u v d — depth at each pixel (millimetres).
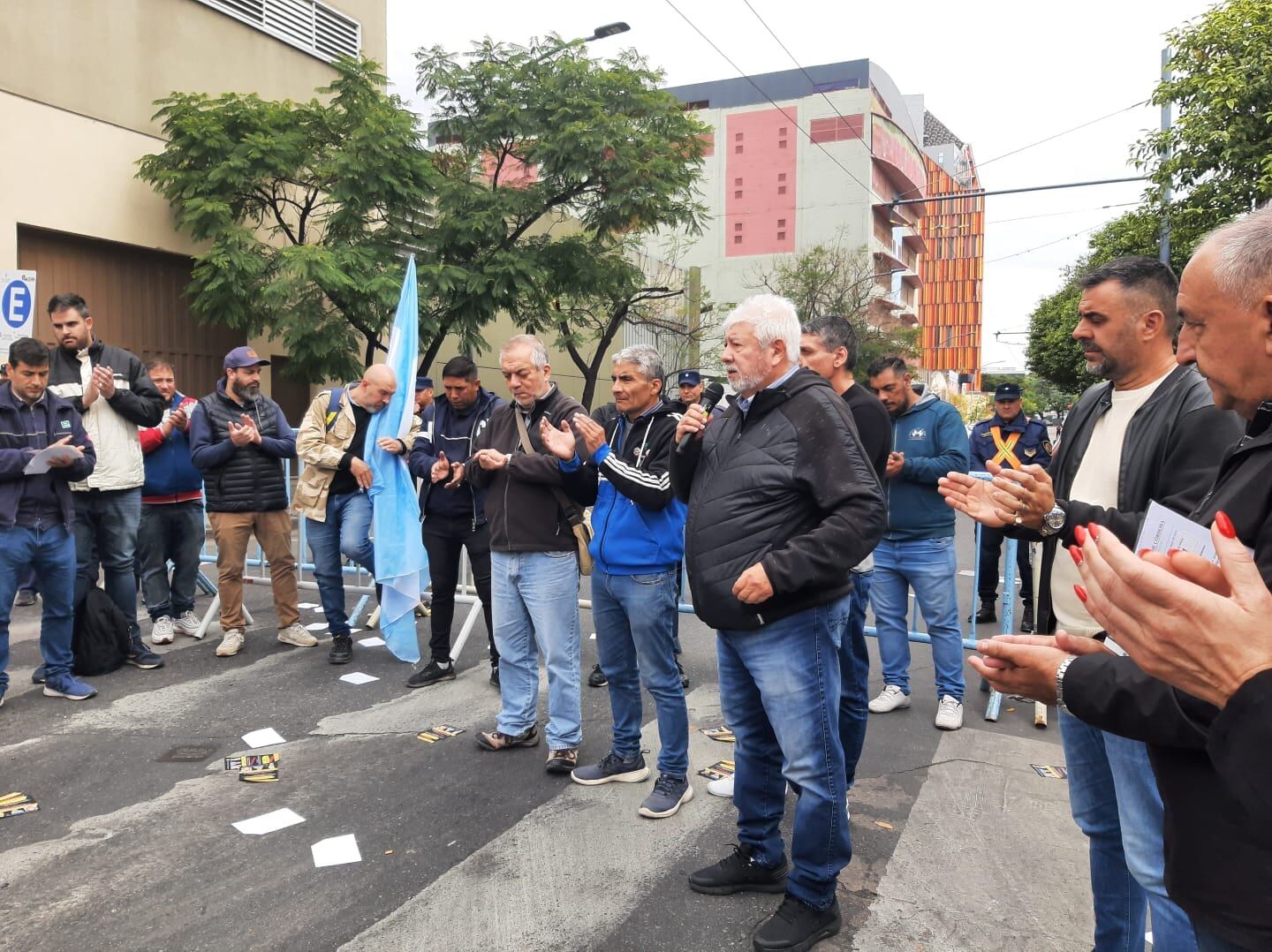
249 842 3201
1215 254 1289
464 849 3172
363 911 2750
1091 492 2314
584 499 3750
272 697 4859
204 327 11320
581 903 2818
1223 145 10289
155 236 10422
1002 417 7641
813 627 2607
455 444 4918
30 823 3344
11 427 4496
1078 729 2311
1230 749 1036
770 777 2885
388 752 4094
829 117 55969
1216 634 1021
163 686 5016
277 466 5766
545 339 22484
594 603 3693
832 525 2457
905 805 3598
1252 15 10125
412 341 5426
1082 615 2227
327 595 5430
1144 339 2170
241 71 11758
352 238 11023
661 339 25734
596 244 13438
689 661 5766
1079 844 3273
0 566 4430
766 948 2525
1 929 2639
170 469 5871
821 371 3621
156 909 2756
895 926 2711
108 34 9898
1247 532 1256
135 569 5625
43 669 4973
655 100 12820
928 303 94125
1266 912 1149
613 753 3844
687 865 3076
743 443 2732
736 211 58312
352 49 13820
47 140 9281
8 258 8938
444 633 5164
